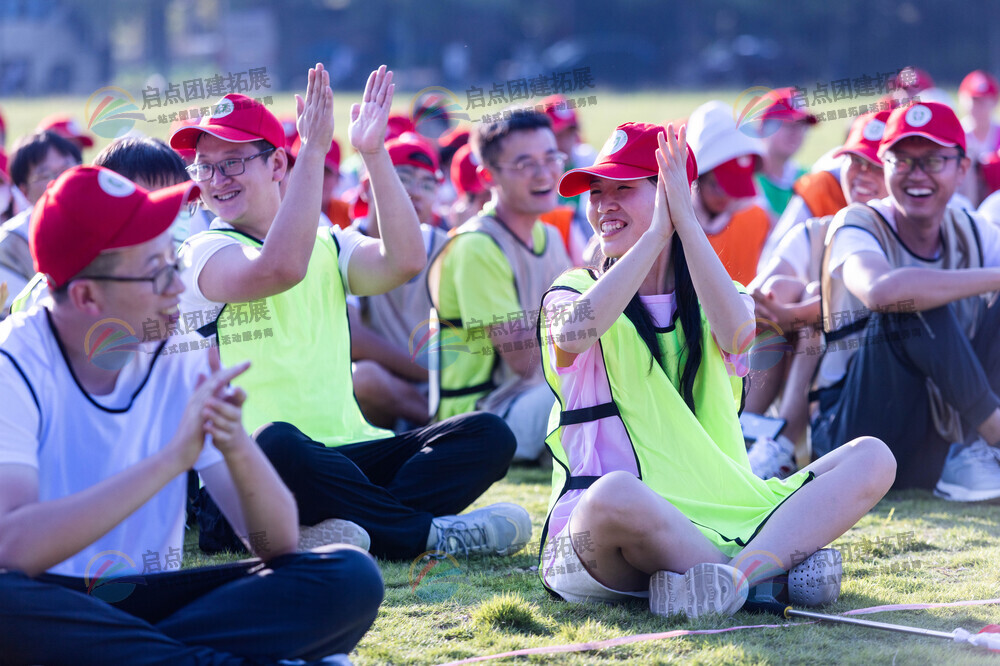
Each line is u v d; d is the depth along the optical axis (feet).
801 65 265.54
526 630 22.13
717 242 41.88
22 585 16.83
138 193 17.88
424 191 43.04
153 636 17.28
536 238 40.60
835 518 22.75
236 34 309.83
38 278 26.04
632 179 23.62
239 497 18.52
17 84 294.25
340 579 18.22
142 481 17.04
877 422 34.35
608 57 278.46
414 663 20.48
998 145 75.82
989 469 33.47
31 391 17.84
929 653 20.40
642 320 23.68
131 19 322.34
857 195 39.45
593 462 23.70
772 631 21.70
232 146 27.25
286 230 24.97
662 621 22.31
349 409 29.37
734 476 23.50
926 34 293.02
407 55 307.17
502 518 27.94
